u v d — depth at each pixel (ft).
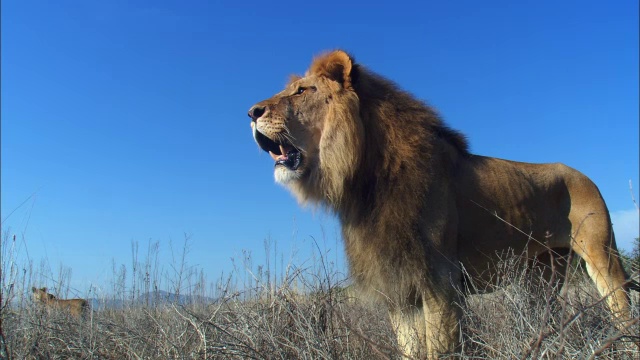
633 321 9.41
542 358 10.19
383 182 14.76
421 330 14.44
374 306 15.96
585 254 15.99
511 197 15.76
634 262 12.91
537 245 16.26
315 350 12.36
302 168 15.94
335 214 15.98
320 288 14.35
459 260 15.19
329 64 15.87
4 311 14.66
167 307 18.92
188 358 12.80
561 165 17.06
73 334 16.02
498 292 14.12
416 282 14.05
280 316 13.51
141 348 14.78
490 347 11.53
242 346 12.42
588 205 16.35
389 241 14.37
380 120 15.16
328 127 15.44
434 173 14.64
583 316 11.75
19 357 13.25
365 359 13.21
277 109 15.90
